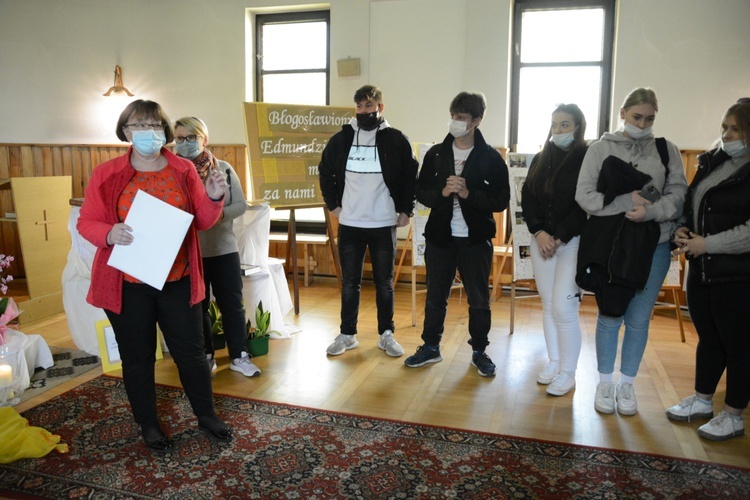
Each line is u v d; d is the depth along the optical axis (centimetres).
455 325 408
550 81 491
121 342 221
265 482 208
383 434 244
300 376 310
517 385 299
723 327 231
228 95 550
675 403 277
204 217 219
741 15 427
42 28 571
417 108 511
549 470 216
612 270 240
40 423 252
